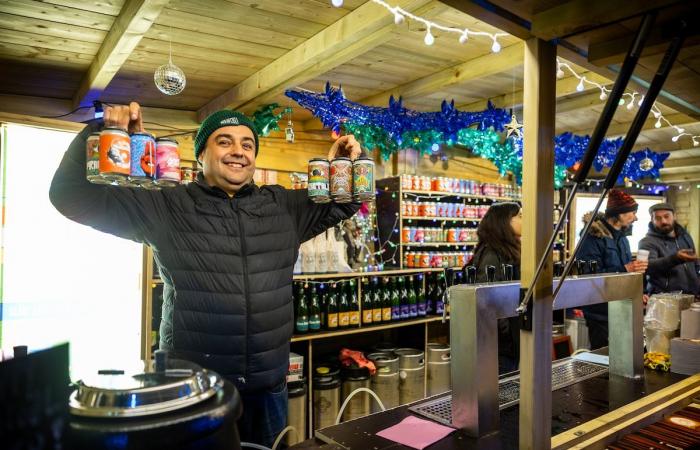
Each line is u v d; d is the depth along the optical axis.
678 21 1.00
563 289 1.42
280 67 2.83
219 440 0.69
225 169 1.60
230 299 1.56
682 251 2.94
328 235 3.63
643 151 5.03
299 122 4.34
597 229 3.52
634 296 1.70
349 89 3.80
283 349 1.70
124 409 0.64
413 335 4.17
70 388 0.71
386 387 3.56
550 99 1.09
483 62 3.09
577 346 4.67
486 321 1.24
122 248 2.96
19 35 2.47
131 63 2.90
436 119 3.41
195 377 0.73
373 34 2.29
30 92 3.40
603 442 1.22
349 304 3.59
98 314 2.91
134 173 1.12
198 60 2.87
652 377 1.74
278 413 1.69
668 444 1.22
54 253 2.81
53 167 2.82
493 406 1.26
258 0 2.18
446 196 4.69
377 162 4.74
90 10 2.20
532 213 1.08
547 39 1.07
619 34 1.09
